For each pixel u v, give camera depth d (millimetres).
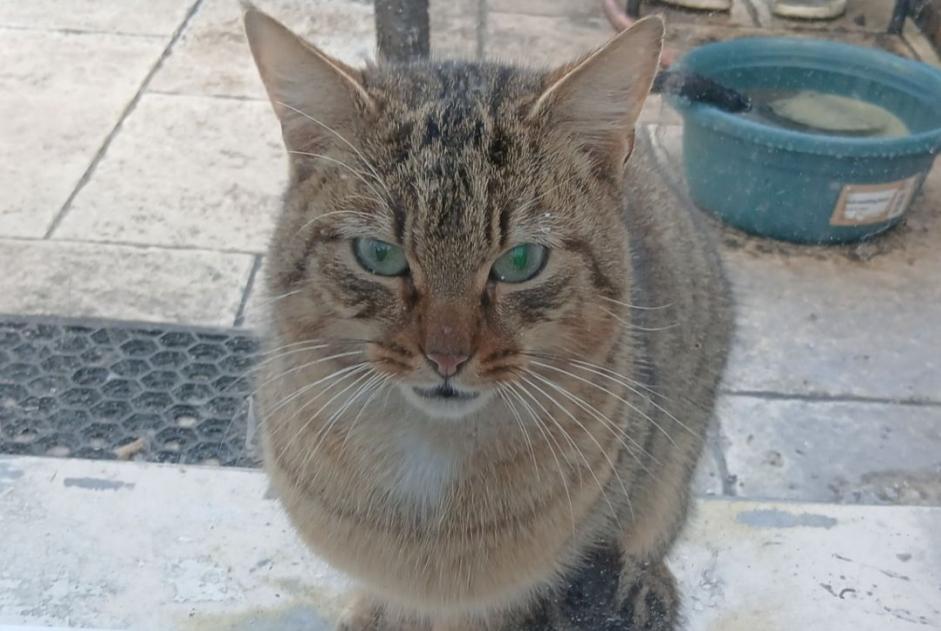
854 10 1516
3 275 979
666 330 742
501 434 672
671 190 846
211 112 1259
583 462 688
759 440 900
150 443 862
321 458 686
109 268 994
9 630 673
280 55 639
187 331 943
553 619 748
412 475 685
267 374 708
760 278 1068
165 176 1136
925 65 1200
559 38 1375
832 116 1202
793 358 969
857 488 872
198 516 810
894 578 796
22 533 793
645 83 651
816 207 1090
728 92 1159
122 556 787
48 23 1437
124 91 1291
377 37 986
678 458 782
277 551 796
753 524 822
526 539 695
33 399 886
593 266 657
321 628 768
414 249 628
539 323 649
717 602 783
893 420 921
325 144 650
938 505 855
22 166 1132
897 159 1062
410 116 638
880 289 1064
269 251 691
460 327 631
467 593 708
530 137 640
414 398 656
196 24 1459
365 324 645
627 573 762
